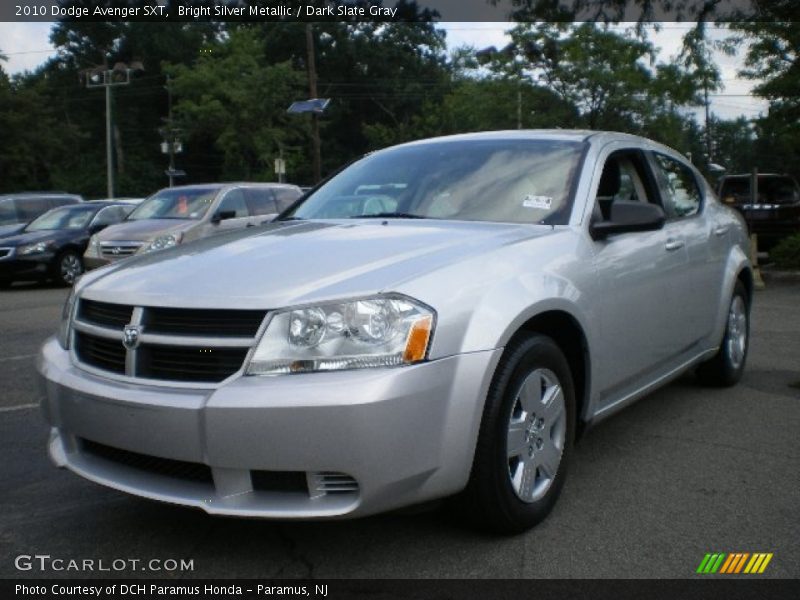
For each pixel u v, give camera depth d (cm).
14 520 369
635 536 343
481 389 312
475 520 332
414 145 499
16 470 435
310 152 5959
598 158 439
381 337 295
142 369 315
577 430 394
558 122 2989
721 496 388
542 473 356
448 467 305
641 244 438
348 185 476
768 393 581
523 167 436
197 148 6369
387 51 6281
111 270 372
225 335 302
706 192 574
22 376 674
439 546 335
